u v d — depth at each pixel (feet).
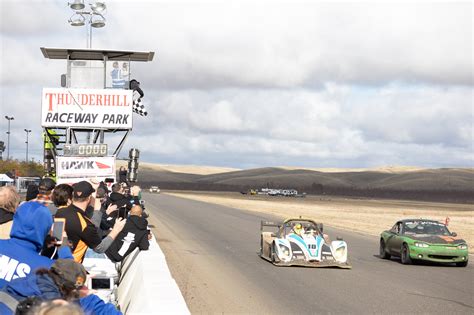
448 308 34.42
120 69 93.30
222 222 115.14
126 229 27.02
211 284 40.91
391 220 145.89
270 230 96.89
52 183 24.68
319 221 133.39
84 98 87.61
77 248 20.80
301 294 37.86
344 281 44.11
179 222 110.32
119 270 37.14
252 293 37.76
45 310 8.86
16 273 14.39
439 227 60.59
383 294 38.73
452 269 54.44
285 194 506.89
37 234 14.96
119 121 88.28
